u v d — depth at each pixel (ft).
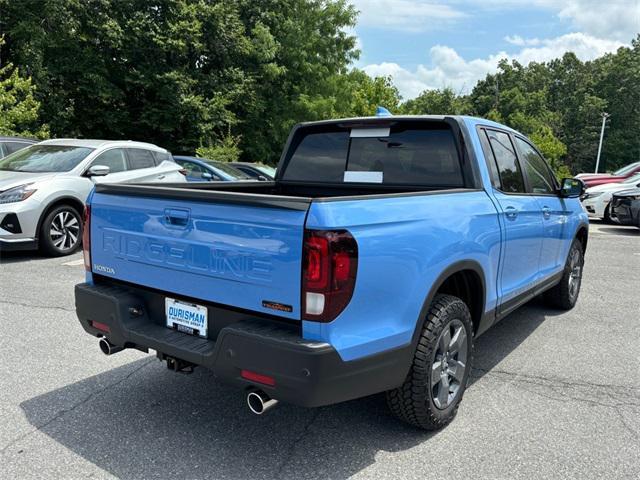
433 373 10.46
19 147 35.45
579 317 19.45
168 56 85.25
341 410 11.83
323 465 9.69
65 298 19.79
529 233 14.56
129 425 10.96
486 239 11.93
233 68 91.50
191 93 83.51
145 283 10.51
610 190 51.26
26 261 26.14
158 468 9.48
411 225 9.61
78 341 15.56
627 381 13.71
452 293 12.01
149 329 10.36
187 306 10.00
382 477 9.34
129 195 10.61
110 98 82.53
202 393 12.54
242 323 8.94
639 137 301.02
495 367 14.56
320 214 8.13
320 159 14.90
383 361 9.16
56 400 11.98
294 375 8.20
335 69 106.73
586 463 9.86
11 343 15.28
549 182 17.29
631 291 23.71
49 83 80.12
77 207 27.94
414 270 9.59
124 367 13.91
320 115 101.45
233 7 90.68
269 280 8.59
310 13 102.58
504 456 10.05
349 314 8.48
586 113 303.68
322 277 8.13
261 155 101.14
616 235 43.21
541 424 11.33
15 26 72.18
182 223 9.70
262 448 10.23
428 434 10.85
